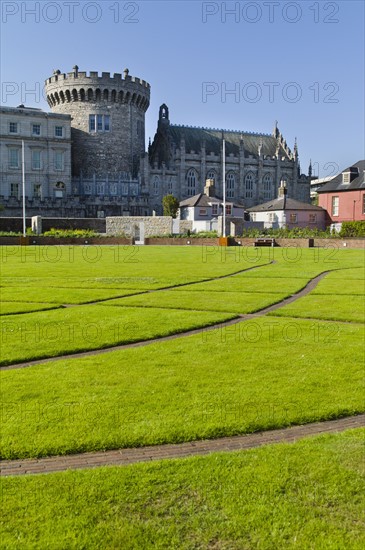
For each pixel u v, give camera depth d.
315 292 18.70
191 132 104.81
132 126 94.56
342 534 4.59
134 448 6.29
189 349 10.57
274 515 4.84
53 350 10.49
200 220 75.88
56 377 8.77
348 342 11.14
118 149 92.88
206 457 5.92
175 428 6.70
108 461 5.96
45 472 5.71
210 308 15.38
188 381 8.53
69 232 62.03
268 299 16.97
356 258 35.28
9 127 81.38
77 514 4.86
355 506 4.99
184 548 4.44
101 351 10.74
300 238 53.75
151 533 4.60
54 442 6.29
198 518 4.80
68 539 4.52
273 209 76.44
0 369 9.44
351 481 5.41
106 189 87.94
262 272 25.83
